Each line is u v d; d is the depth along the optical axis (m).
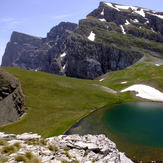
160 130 58.88
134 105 91.38
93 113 78.88
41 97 88.44
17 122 64.38
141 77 143.75
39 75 115.50
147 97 105.75
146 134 55.94
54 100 88.19
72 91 101.62
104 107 87.81
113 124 65.75
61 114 74.38
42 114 72.75
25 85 96.12
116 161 24.98
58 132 59.03
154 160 40.94
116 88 122.81
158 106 89.56
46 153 21.55
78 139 28.17
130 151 45.62
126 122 67.31
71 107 82.88
